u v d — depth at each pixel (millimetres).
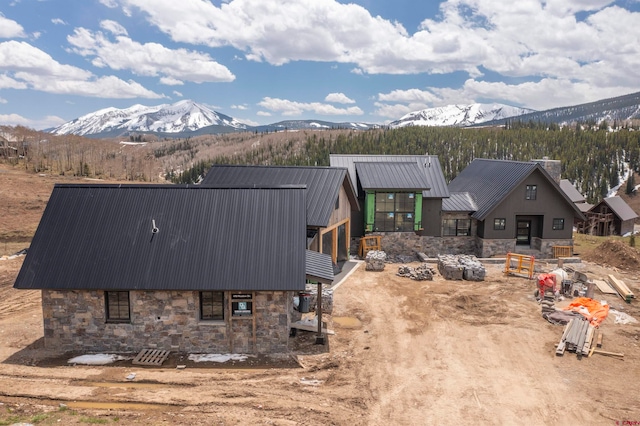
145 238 18047
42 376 15148
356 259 33562
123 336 17234
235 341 17250
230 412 13078
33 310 22734
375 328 20078
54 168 98250
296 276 16953
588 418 13492
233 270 17094
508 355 17578
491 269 30312
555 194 34000
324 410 13484
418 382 15477
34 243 17797
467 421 13273
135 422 12258
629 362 17031
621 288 25000
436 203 34812
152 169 153750
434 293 24922
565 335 18578
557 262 32656
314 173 29797
